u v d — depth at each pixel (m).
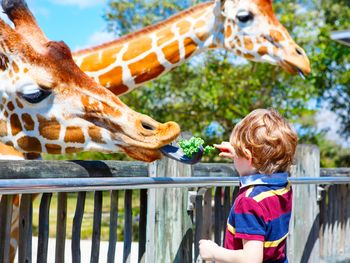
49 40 2.82
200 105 10.21
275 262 2.05
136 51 4.32
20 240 2.22
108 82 4.21
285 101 10.73
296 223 4.02
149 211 2.87
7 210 2.13
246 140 2.07
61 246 2.33
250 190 2.04
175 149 2.67
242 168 2.14
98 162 2.51
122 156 10.31
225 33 4.72
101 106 2.73
